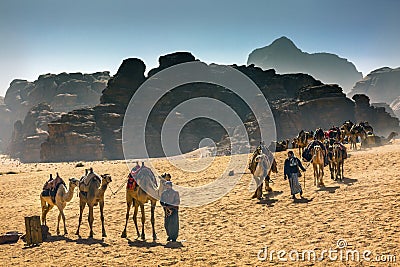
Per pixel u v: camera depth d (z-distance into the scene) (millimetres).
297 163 21422
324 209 18250
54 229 20703
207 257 14125
